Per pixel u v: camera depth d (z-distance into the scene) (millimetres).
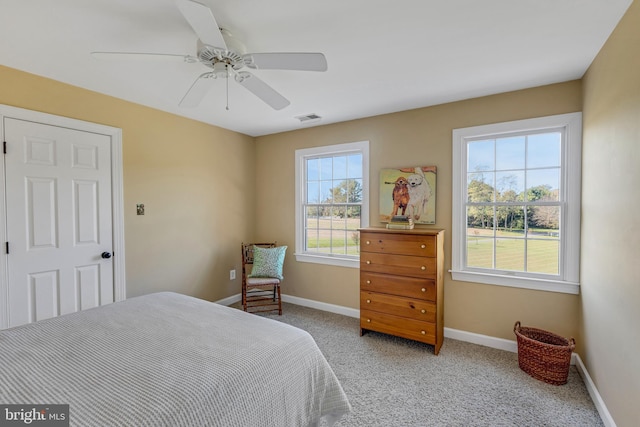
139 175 2934
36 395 983
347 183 3615
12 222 2182
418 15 1563
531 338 2490
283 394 1245
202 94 2068
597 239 1948
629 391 1476
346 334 3041
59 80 2367
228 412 1052
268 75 2285
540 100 2490
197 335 1449
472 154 2855
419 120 3055
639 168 1373
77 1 1427
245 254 3945
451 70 2209
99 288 2650
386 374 2307
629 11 1478
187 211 3391
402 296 2760
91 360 1207
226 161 3871
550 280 2471
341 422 1796
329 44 1851
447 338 2924
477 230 2840
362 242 2979
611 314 1703
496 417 1836
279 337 1451
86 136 2561
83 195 2551
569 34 1734
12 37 1748
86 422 861
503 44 1852
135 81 2389
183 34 1730
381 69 2191
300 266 3947
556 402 1970
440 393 2070
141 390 1009
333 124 3611
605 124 1805
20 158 2213
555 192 2506
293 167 3971
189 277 3414
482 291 2768
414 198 3066
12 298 2184
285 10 1511
